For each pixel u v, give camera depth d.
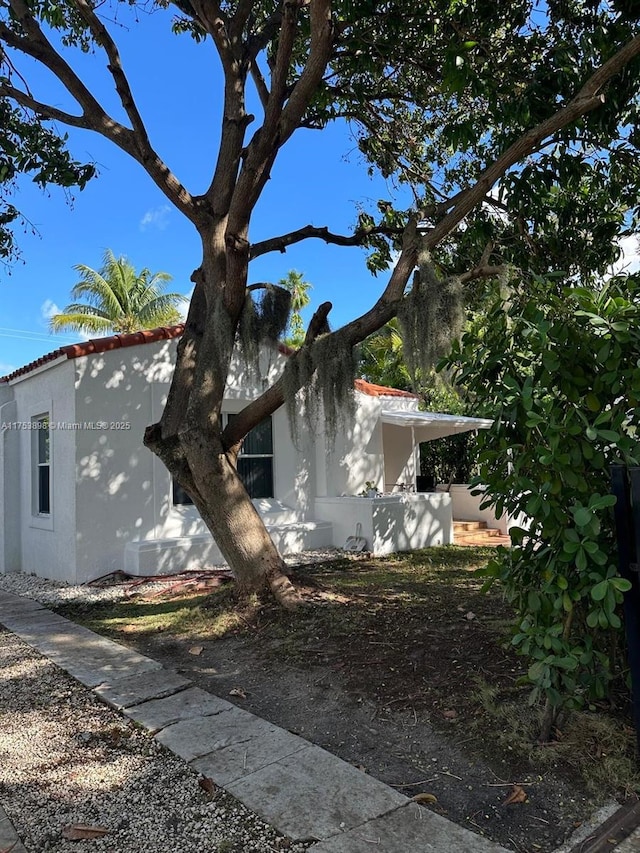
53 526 9.27
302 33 7.41
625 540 3.12
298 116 6.25
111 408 8.98
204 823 2.86
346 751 3.56
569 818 2.83
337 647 5.29
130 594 8.00
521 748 3.41
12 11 6.88
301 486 11.40
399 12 6.51
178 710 4.21
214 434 6.62
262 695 4.46
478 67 6.30
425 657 4.90
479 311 6.97
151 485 9.30
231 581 8.41
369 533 10.81
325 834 2.73
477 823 2.81
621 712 3.72
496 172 5.80
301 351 6.44
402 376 20.64
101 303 28.00
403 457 14.78
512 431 3.62
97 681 4.83
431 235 6.16
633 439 3.25
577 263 7.60
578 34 6.37
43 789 3.23
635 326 3.24
